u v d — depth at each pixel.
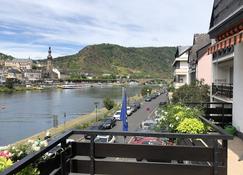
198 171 3.78
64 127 44.09
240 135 9.24
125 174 3.86
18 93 128.38
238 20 7.54
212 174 3.76
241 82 9.43
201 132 5.65
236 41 6.49
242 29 7.46
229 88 14.23
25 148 3.76
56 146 3.58
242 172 5.54
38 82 177.50
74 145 3.95
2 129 46.53
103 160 3.88
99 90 154.50
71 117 57.28
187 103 9.48
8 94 121.56
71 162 3.91
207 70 33.56
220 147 3.78
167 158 3.85
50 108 71.62
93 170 3.89
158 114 8.39
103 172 3.88
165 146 3.85
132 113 55.25
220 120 10.32
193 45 42.06
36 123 51.41
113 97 102.50
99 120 47.84
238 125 9.52
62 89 164.75
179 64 53.41
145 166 3.83
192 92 27.97
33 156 2.96
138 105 63.22
